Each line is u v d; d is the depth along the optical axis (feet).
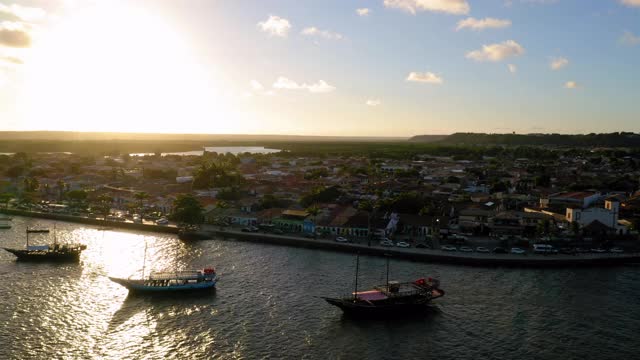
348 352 333.01
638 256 560.20
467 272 513.86
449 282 479.82
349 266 534.78
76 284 459.73
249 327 369.91
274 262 548.31
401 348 340.18
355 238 652.48
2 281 464.65
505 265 539.70
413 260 561.02
